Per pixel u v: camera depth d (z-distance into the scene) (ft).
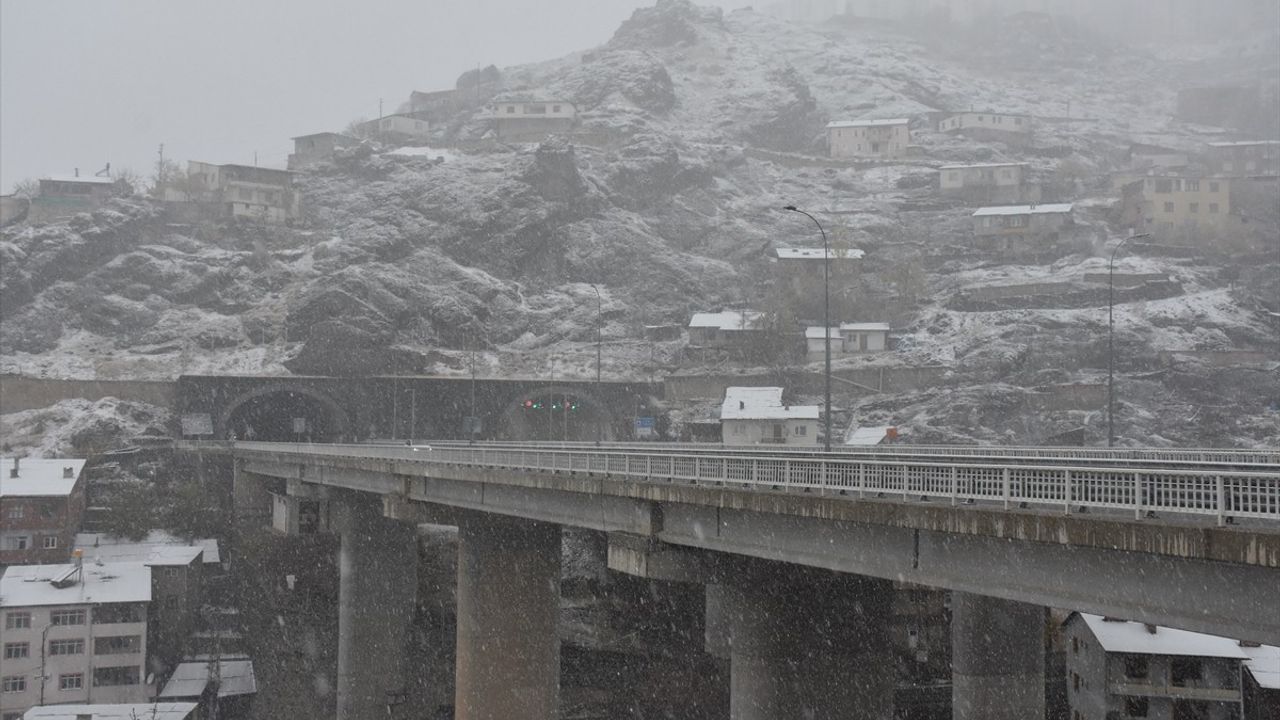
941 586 119.96
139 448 593.83
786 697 172.76
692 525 169.48
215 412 631.15
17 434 609.42
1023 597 109.50
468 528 283.38
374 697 365.81
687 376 654.53
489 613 279.08
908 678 322.14
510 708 277.44
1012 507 109.09
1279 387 590.14
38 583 381.81
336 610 458.50
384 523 377.09
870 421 594.24
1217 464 171.63
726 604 181.27
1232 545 85.10
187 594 423.64
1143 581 96.73
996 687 213.87
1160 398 590.96
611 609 428.15
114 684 363.56
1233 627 89.10
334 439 652.89
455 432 645.92
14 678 357.61
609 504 196.03
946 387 623.77
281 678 404.16
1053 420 569.23
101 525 518.78
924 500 121.08
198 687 378.32
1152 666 241.76
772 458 149.59
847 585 176.86
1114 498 98.43
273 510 505.25
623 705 359.25
